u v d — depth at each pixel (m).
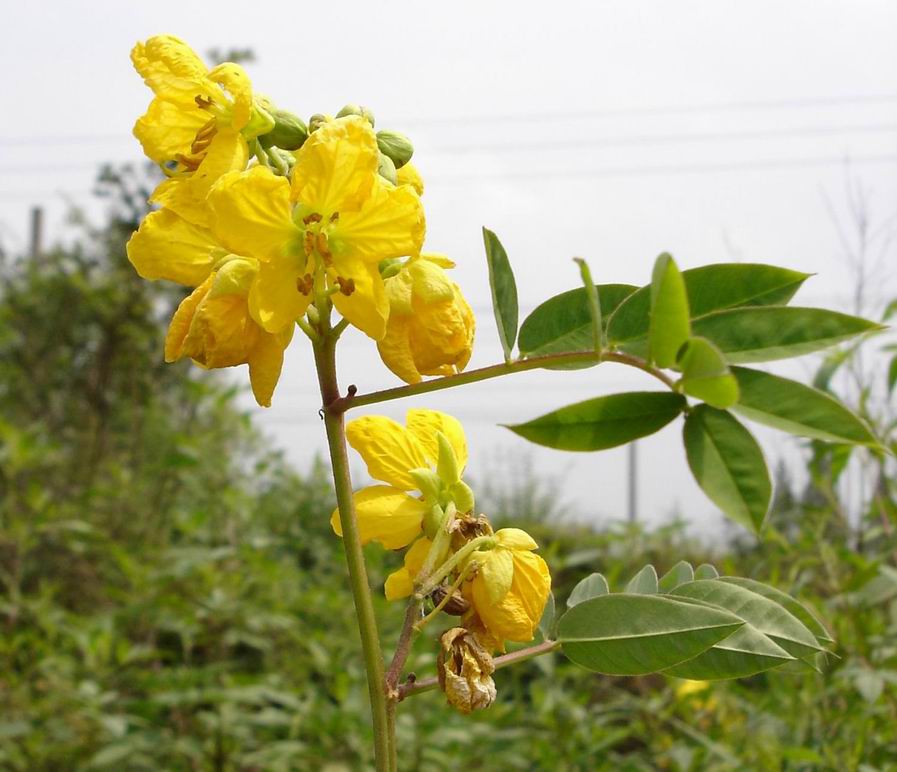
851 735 0.30
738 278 0.13
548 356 0.13
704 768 0.36
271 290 0.14
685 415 0.12
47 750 0.41
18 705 0.44
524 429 0.13
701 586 0.15
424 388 0.14
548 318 0.14
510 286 0.14
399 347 0.15
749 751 0.34
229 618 0.46
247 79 0.15
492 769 0.42
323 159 0.14
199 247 0.16
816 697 0.31
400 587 0.16
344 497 0.14
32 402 1.08
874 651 0.30
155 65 0.16
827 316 0.12
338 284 0.14
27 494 0.66
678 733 0.39
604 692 0.50
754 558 0.58
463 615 0.15
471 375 0.14
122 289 1.09
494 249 0.14
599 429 0.13
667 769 0.40
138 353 1.05
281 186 0.14
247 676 0.43
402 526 0.15
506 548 0.15
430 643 0.44
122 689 0.49
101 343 1.07
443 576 0.14
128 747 0.37
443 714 0.41
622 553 0.51
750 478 0.12
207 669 0.41
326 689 0.46
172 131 0.16
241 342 0.14
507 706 0.45
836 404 0.12
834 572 0.32
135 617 0.47
